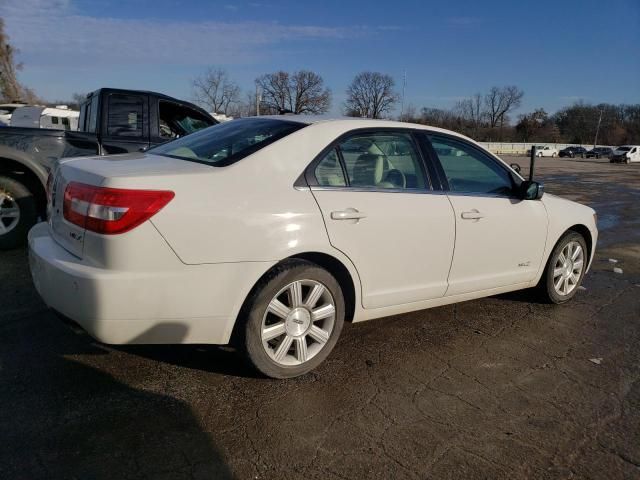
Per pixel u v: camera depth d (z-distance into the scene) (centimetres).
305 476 237
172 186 271
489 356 372
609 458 264
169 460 242
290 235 296
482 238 395
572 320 452
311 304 315
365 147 347
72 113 1622
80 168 294
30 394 286
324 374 330
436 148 388
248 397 298
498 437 276
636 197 1625
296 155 314
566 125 10175
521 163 4259
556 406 310
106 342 271
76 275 263
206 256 275
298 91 6378
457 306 470
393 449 260
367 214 327
